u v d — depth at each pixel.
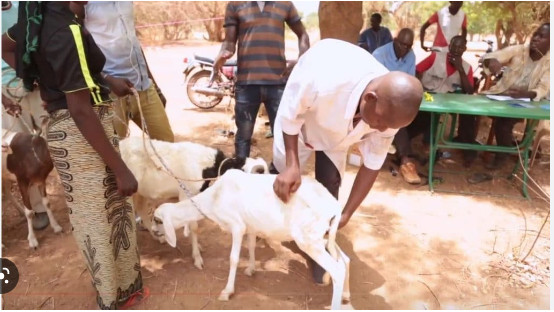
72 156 2.51
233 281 3.11
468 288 3.37
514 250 3.84
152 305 3.09
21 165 3.58
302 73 2.60
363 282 3.40
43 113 4.11
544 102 5.16
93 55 2.43
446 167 5.71
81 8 2.88
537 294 3.31
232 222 2.95
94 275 2.82
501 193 5.00
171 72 12.41
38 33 2.24
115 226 2.82
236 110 4.69
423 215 4.46
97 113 2.53
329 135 2.92
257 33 4.36
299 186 2.76
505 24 9.39
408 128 5.79
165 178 3.44
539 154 5.94
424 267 3.61
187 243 3.84
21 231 4.03
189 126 7.31
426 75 6.15
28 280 3.35
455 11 6.54
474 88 6.84
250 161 3.42
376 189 5.05
